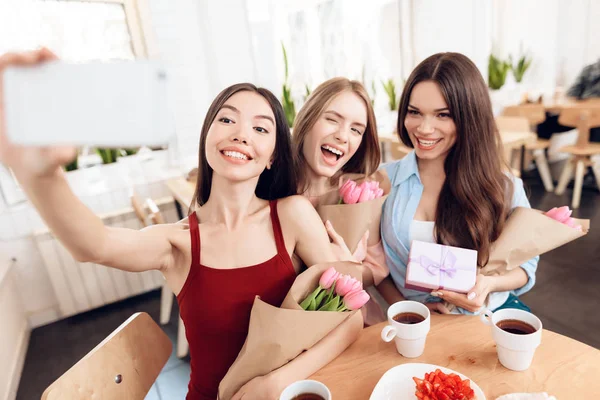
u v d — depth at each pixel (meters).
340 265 0.82
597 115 3.18
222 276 0.83
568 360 0.80
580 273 2.41
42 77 0.34
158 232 0.81
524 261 1.02
